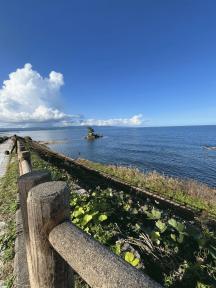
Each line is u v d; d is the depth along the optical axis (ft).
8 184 20.58
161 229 10.27
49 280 3.64
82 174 36.52
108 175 38.32
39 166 26.63
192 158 102.12
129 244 9.61
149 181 35.35
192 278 8.00
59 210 3.42
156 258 9.00
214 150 135.85
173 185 32.76
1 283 8.11
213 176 64.80
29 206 3.46
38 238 3.47
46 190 3.51
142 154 119.24
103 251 2.74
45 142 208.85
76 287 7.11
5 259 9.35
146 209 14.51
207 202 26.43
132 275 2.33
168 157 106.52
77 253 2.83
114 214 12.67
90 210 11.60
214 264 8.98
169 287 7.71
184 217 21.42
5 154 46.75
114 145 177.06
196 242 10.19
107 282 2.37
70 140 244.63
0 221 13.01
